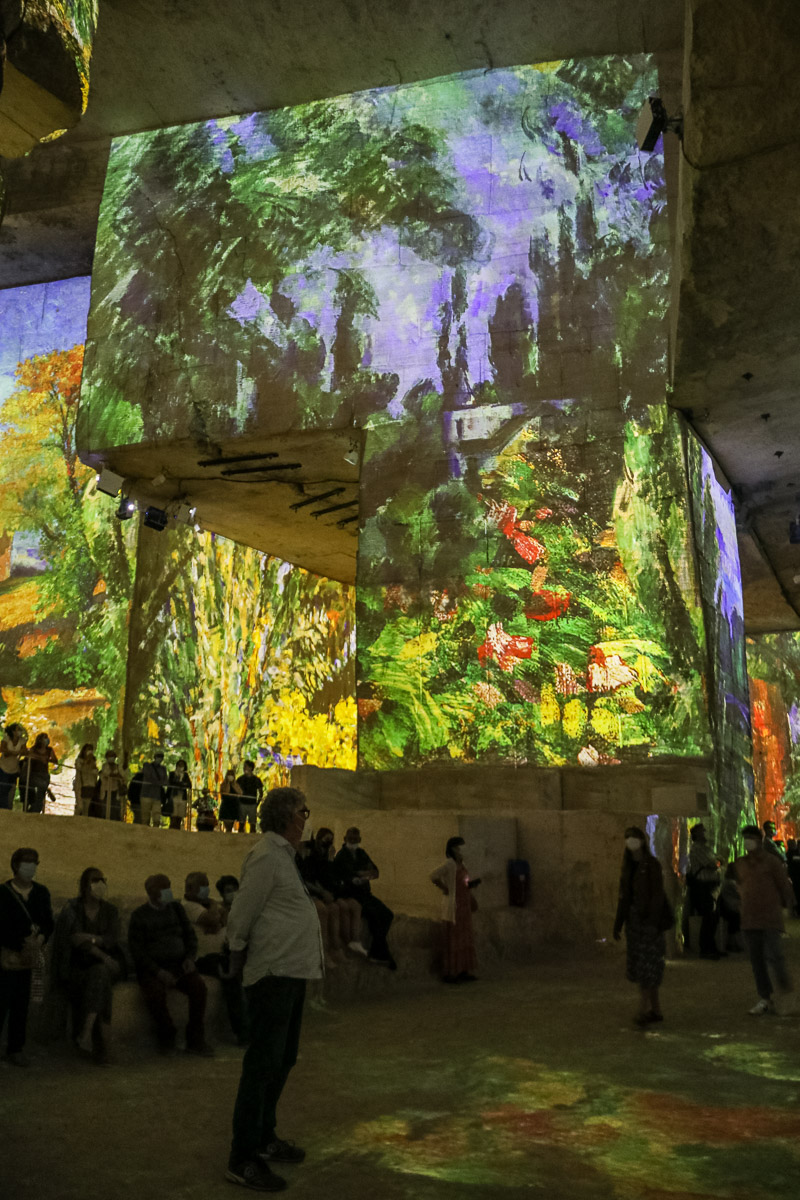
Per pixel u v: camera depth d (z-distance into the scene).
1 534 26.17
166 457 19.39
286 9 17.11
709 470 17.77
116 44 18.12
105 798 15.42
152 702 25.86
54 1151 4.72
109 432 19.11
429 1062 6.72
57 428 26.41
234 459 19.33
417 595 17.11
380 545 17.42
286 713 28.80
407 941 10.78
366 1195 4.19
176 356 19.03
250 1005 4.48
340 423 17.95
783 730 36.00
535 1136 5.03
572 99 17.92
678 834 14.06
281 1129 5.13
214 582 28.11
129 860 11.84
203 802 18.56
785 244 11.88
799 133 10.29
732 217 11.50
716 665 16.53
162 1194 4.18
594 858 13.57
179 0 16.97
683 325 13.72
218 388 18.64
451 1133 5.07
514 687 16.38
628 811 14.84
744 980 10.45
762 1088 5.97
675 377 15.35
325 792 15.98
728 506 18.97
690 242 11.99
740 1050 6.99
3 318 27.11
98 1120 5.24
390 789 16.62
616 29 17.22
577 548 16.48
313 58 18.25
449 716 16.58
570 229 17.50
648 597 15.99
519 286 17.55
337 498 21.69
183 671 26.75
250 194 19.36
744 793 17.39
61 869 11.03
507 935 12.49
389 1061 6.75
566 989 10.12
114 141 20.62
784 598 26.55
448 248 18.03
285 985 4.45
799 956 11.93
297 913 4.54
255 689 28.33
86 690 25.17
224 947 7.59
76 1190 4.21
